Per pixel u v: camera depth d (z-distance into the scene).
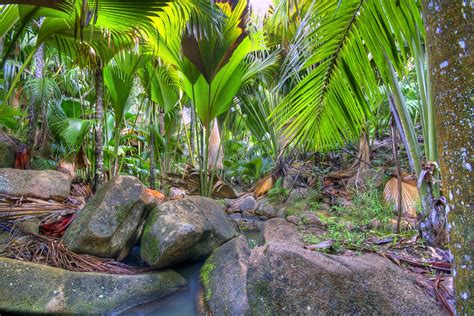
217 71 3.13
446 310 1.16
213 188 3.90
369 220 2.36
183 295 1.81
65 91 4.25
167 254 1.91
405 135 2.09
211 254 2.11
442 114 0.69
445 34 0.67
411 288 1.25
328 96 1.82
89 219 1.93
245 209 3.76
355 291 1.16
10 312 1.37
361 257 1.47
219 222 2.44
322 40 1.57
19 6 1.99
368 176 3.21
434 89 0.72
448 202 0.70
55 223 2.13
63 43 2.52
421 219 1.91
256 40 3.09
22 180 2.36
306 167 4.20
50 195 2.40
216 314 1.51
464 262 0.65
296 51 1.66
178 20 2.16
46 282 1.51
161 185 4.47
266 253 1.29
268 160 5.20
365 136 3.47
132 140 5.76
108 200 2.02
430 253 1.70
